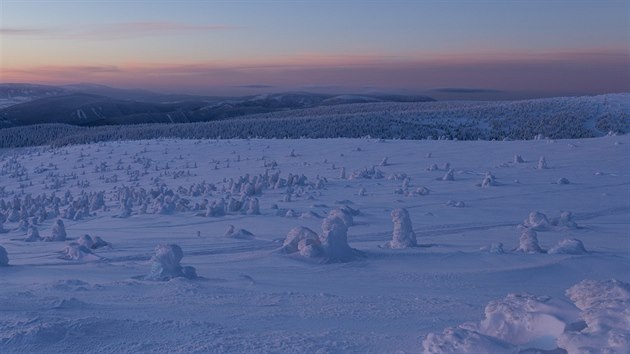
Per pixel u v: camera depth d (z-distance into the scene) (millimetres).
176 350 5688
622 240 18500
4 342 5855
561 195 29641
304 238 14281
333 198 31172
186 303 8125
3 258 13133
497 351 4961
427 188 32469
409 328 6770
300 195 32188
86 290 9070
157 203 29625
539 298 5582
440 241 18781
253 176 40344
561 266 12172
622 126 88375
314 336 6191
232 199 28406
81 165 56406
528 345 5156
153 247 18906
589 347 4621
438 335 5246
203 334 6199
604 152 41781
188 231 23469
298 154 50812
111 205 34531
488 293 9727
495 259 13164
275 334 6273
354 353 5621
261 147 56125
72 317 6984
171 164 52344
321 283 10758
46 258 16391
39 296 8320
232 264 13445
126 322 6469
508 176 35844
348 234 21219
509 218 24219
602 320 4969
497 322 5406
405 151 48312
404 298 8805
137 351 5672
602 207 26531
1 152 96750
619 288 6055
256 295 8766
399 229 16469
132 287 9336
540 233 20219
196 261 15133
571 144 45656
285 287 10133
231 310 7691
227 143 60219
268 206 29438
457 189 32344
